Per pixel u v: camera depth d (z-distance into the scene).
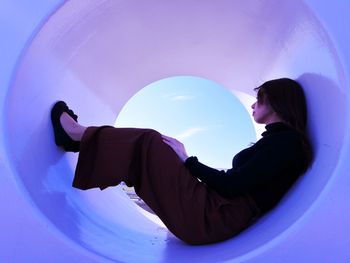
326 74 0.92
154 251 0.99
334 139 0.85
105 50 1.50
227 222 0.99
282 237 0.78
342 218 0.77
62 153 1.26
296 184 1.02
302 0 0.90
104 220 1.25
